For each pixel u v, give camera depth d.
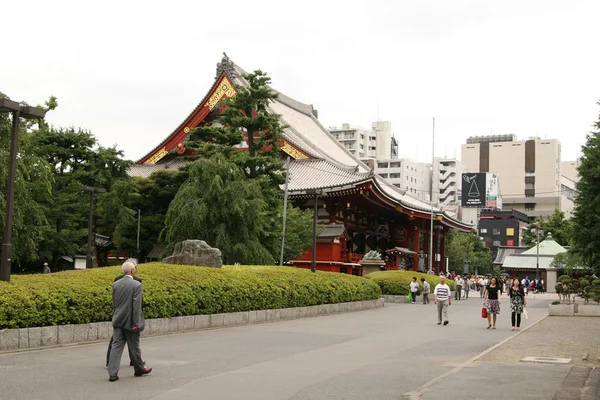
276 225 42.78
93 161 45.59
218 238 35.19
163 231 41.66
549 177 169.00
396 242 82.25
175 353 16.98
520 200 170.38
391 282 50.50
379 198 64.94
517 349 19.16
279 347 18.91
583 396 11.33
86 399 10.86
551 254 99.56
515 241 147.62
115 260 60.84
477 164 176.50
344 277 38.22
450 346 20.00
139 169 69.50
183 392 11.53
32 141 42.28
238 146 62.88
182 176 48.12
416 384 12.72
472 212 149.25
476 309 41.94
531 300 59.38
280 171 45.84
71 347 17.56
